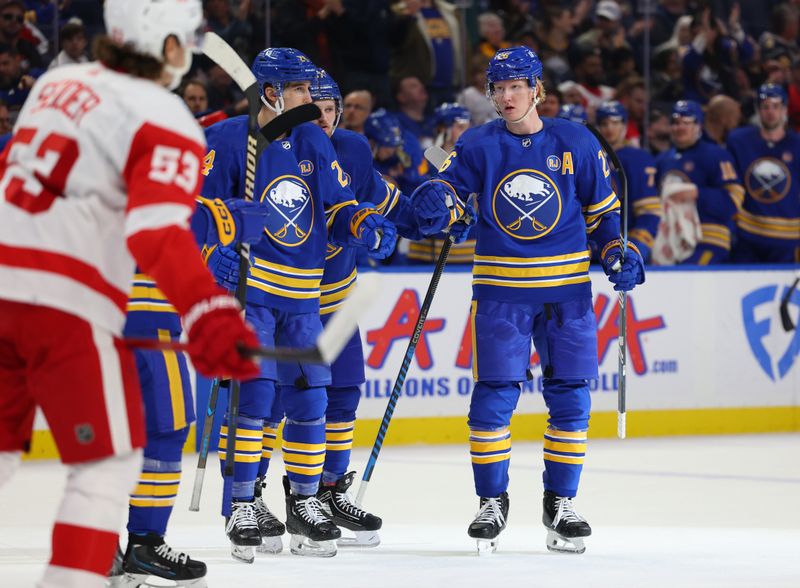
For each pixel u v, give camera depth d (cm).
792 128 3416
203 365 842
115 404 895
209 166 1564
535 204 1653
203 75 2956
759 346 3003
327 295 1778
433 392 2775
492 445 1642
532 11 3222
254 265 1573
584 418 1659
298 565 1537
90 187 893
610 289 2875
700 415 2959
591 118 3244
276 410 1748
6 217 895
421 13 3109
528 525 1878
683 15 3319
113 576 1329
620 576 1455
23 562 1549
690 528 1841
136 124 886
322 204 1622
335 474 1734
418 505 2062
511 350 1645
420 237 1820
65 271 887
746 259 3106
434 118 2939
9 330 891
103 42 948
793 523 1894
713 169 3020
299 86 1611
